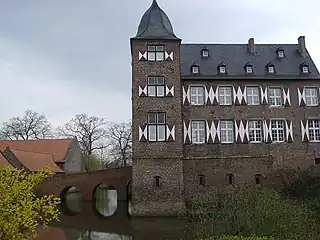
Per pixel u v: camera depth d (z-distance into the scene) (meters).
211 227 14.59
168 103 32.41
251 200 14.53
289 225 13.23
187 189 33.03
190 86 34.78
